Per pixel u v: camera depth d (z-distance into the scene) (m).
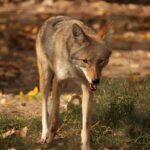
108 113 12.04
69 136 11.48
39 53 12.34
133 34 22.06
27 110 13.06
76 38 10.73
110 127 11.67
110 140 11.12
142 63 18.22
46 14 25.02
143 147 10.88
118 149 10.93
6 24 23.09
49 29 11.92
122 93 12.77
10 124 11.92
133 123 11.60
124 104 12.13
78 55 10.73
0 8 26.55
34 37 21.39
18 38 20.95
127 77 15.17
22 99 13.94
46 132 11.59
